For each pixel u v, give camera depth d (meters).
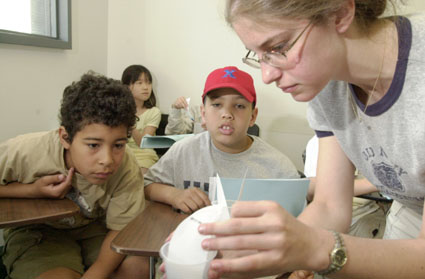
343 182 0.80
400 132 0.60
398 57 0.55
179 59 2.67
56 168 0.99
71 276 0.97
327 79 0.56
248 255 0.47
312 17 0.49
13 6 1.85
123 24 2.66
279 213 0.44
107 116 0.91
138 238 0.73
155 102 2.69
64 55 2.19
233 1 0.53
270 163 1.21
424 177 0.64
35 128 2.00
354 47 0.55
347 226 0.76
